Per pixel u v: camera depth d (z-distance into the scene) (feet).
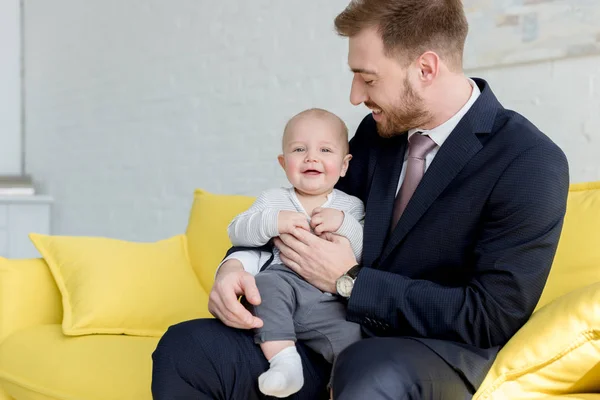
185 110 11.80
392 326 4.35
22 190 14.57
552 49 7.38
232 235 5.09
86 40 14.03
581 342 3.84
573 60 7.30
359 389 3.51
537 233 4.25
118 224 13.30
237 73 10.89
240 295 4.73
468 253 4.56
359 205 5.22
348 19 4.79
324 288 4.63
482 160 4.57
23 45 16.11
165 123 12.21
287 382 4.15
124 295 6.70
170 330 4.42
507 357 3.98
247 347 4.39
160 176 12.33
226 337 4.36
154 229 12.49
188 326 4.42
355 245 4.88
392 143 5.19
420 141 4.93
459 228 4.53
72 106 14.48
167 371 4.21
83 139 14.19
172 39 12.03
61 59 14.78
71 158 14.56
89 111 13.99
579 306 3.90
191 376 4.21
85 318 6.45
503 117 4.74
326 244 4.66
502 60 7.77
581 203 5.49
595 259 5.15
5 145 16.07
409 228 4.65
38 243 7.16
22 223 14.33
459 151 4.63
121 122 13.16
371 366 3.61
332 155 5.06
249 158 10.72
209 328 4.39
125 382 5.64
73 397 5.73
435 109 4.80
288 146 5.14
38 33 15.56
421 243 4.63
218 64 11.20
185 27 11.78
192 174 11.69
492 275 4.22
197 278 7.50
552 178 4.34
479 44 7.95
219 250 7.44
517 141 4.52
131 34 12.89
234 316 4.34
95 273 6.78
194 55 11.62
